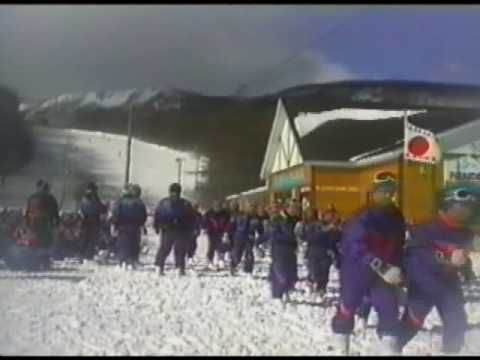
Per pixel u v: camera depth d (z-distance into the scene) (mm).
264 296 9188
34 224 11875
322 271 9531
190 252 14508
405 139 15641
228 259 15781
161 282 10672
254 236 12773
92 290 9266
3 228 11969
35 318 6801
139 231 13195
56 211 12141
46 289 9125
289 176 24938
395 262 5270
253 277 11938
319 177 21031
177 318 7184
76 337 5973
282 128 27562
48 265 12000
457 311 5379
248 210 12938
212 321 7066
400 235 5273
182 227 11961
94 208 14250
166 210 11914
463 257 5316
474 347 5672
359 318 7098
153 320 6992
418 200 15195
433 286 5312
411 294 5379
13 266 11664
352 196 20156
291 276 8836
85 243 14031
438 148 15578
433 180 15453
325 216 9789
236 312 7711
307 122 25781
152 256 16250
